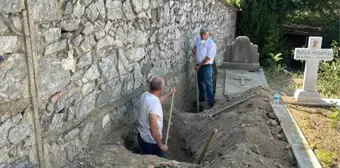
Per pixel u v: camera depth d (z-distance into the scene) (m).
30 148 2.91
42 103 3.02
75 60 3.47
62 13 3.19
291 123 4.75
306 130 4.58
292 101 5.82
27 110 2.84
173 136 5.35
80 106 3.64
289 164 3.79
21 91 2.75
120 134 4.50
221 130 4.87
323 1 13.92
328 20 14.18
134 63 4.85
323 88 7.85
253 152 3.80
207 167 3.62
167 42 6.20
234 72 9.50
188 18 7.39
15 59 2.67
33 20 2.79
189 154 4.88
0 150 2.60
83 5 3.50
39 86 2.93
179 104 7.13
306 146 4.05
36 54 2.85
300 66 13.45
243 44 9.81
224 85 8.15
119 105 4.52
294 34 14.41
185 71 7.57
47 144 3.12
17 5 2.62
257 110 5.20
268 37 13.36
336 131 4.59
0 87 2.55
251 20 13.84
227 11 11.74
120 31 4.34
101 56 3.96
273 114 5.14
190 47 7.80
